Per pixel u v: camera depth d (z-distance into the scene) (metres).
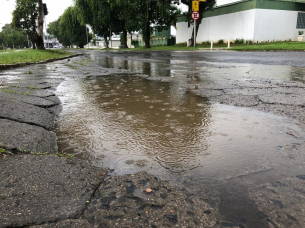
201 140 2.27
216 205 1.37
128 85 5.18
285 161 1.85
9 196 1.36
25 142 2.08
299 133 2.37
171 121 2.81
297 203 1.38
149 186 1.54
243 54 13.89
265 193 1.47
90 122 2.85
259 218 1.27
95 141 2.31
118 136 2.41
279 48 15.29
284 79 5.54
